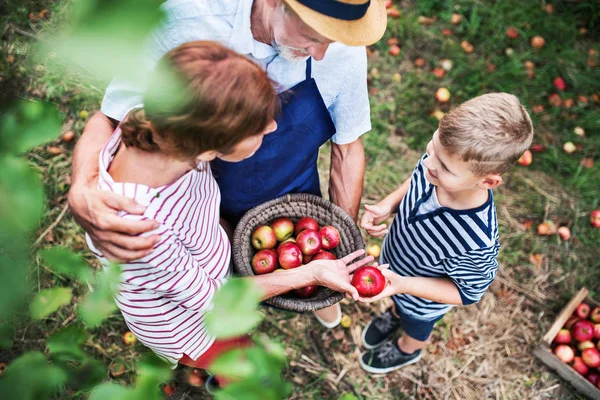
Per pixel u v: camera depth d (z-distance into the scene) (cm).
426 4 401
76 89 320
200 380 254
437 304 201
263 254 205
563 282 306
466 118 143
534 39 388
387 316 270
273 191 199
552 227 324
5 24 307
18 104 50
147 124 112
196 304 153
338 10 124
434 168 156
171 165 126
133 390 56
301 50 142
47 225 290
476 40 391
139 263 130
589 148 353
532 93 370
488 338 286
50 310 56
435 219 168
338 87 172
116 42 30
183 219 138
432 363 277
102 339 265
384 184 334
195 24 147
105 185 127
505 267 310
